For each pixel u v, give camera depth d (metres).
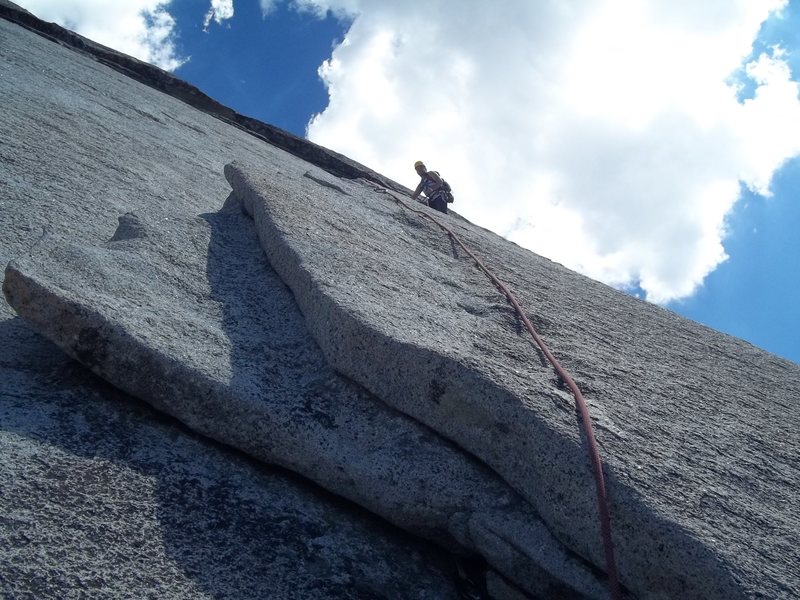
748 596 1.76
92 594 1.59
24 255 2.40
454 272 4.14
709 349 4.25
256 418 2.23
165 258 2.96
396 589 2.03
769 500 2.26
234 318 2.72
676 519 1.91
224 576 1.81
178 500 1.99
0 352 2.32
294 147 13.08
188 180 5.05
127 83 9.85
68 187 3.71
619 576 1.93
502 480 2.21
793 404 3.57
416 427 2.32
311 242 3.25
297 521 2.12
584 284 5.16
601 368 3.04
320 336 2.55
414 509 2.18
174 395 2.21
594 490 2.00
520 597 2.05
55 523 1.73
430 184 10.20
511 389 2.23
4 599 1.49
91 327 2.20
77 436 2.05
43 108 5.11
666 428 2.57
